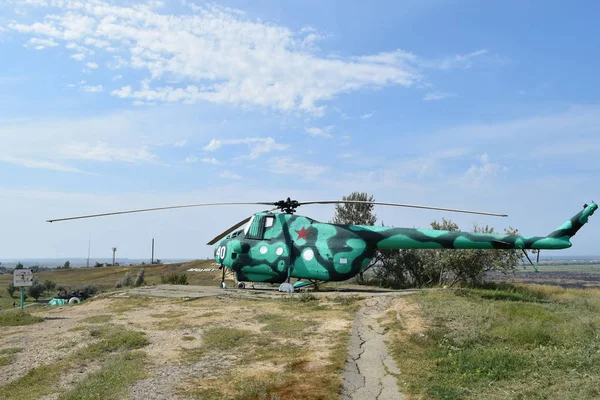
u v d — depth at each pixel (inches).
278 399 286.5
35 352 404.5
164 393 297.0
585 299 656.4
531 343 410.6
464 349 396.2
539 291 823.1
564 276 2164.1
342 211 1190.9
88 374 340.2
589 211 598.9
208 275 1400.1
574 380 313.9
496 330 440.8
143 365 359.6
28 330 490.0
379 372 350.3
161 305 628.1
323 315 532.1
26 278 618.2
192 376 331.9
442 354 385.1
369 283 1072.8
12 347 416.5
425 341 412.5
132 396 291.6
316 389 304.8
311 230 762.2
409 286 988.6
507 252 848.3
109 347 415.2
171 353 394.6
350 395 303.3
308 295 641.0
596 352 370.6
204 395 293.3
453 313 494.9
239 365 358.0
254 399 288.2
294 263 746.8
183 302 644.1
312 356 376.5
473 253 850.8
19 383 328.8
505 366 349.1
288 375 330.3
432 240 692.7
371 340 427.8
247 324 498.6
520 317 486.9
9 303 1715.1
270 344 416.2
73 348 415.5
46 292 2047.2
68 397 293.4
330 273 724.0
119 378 325.7
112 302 667.4
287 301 631.8
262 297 669.9
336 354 378.6
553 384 312.3
